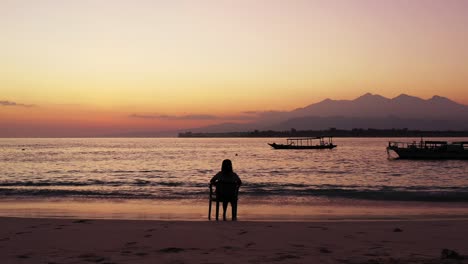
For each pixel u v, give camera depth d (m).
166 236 9.86
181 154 98.69
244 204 19.39
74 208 17.91
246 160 72.50
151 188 27.19
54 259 7.47
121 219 14.18
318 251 8.20
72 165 57.62
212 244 8.91
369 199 21.23
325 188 27.55
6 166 55.34
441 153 67.00
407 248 8.52
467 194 22.98
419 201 20.45
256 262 7.23
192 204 19.34
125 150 129.00
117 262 7.23
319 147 120.69
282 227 11.32
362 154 96.88
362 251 8.20
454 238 9.76
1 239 9.47
